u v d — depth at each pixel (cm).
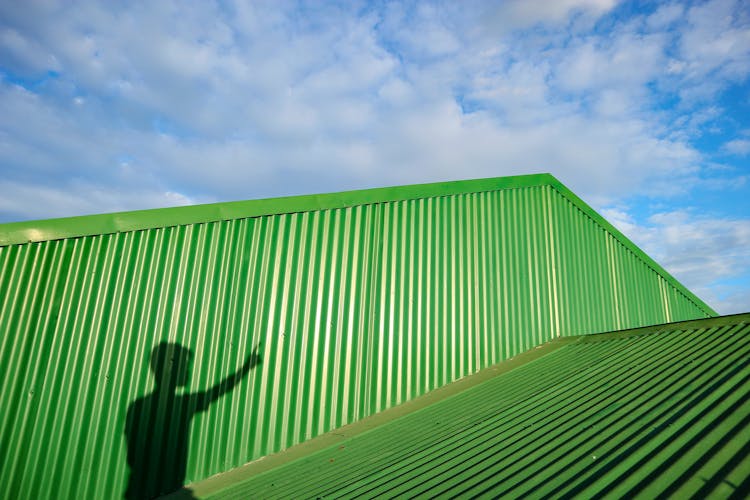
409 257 805
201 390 633
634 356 564
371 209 800
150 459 591
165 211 674
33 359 582
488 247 886
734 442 296
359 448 560
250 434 641
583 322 966
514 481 334
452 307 816
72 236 630
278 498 445
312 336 707
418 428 569
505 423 477
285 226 738
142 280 646
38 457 555
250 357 667
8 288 591
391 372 739
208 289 671
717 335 521
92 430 582
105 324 618
